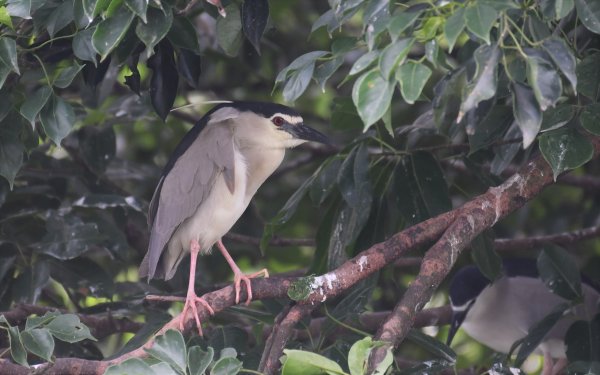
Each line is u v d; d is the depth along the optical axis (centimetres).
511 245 1152
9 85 772
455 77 615
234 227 1243
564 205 1302
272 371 679
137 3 611
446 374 1044
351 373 539
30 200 1003
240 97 1378
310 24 1420
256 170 906
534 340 813
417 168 856
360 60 562
